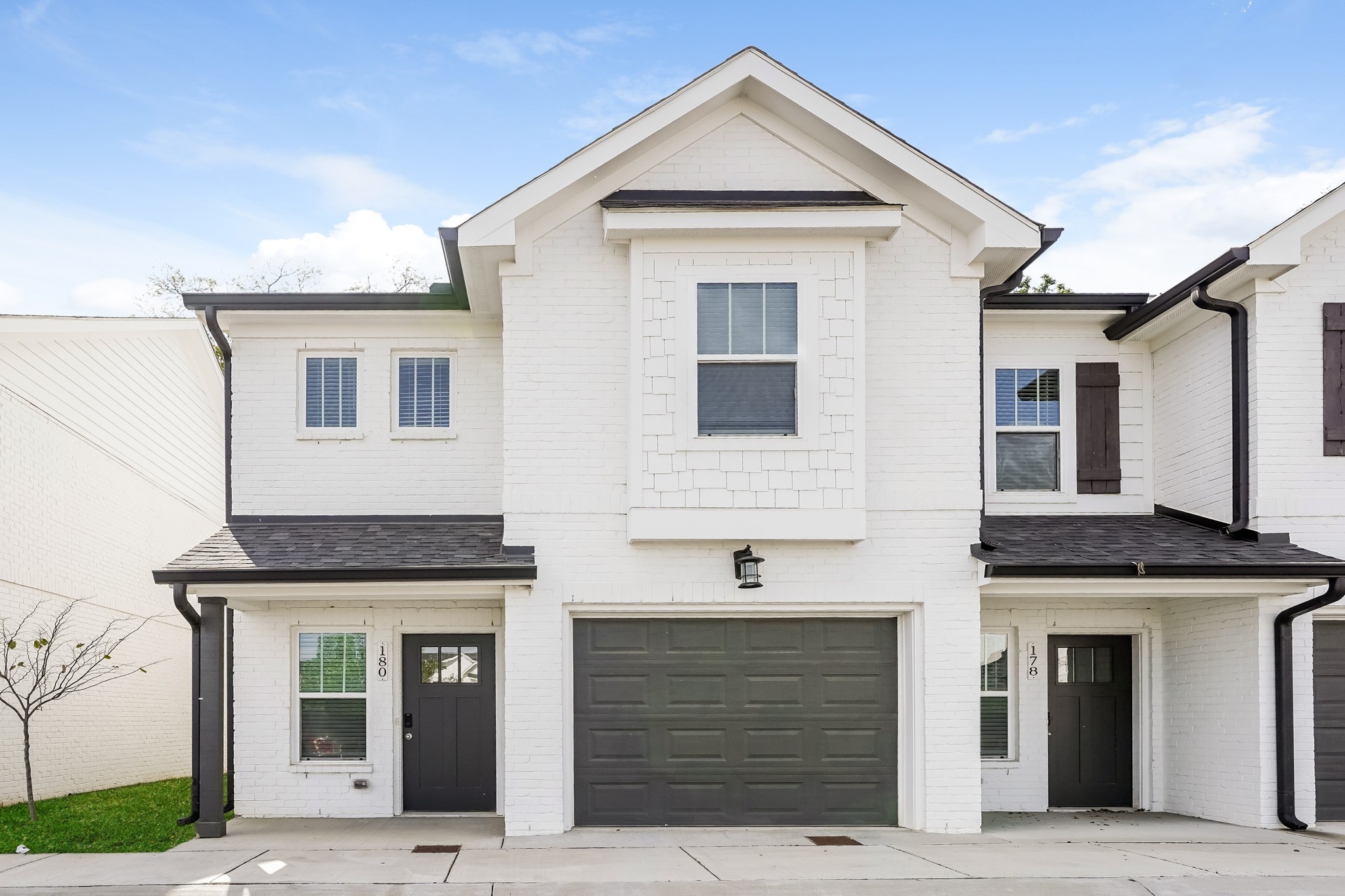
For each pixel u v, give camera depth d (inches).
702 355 389.1
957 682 392.5
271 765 442.6
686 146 404.5
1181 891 288.8
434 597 408.5
